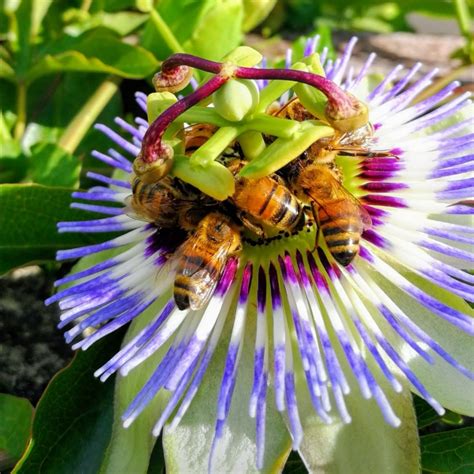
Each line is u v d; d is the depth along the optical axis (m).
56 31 0.15
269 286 0.10
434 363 0.09
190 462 0.09
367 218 0.09
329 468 0.09
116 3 0.15
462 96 0.11
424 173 0.10
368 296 0.09
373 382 0.08
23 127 0.14
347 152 0.10
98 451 0.10
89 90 0.15
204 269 0.09
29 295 0.13
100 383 0.11
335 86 0.09
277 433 0.09
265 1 0.14
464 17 0.16
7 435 0.11
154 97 0.10
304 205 0.10
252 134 0.09
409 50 0.18
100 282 0.10
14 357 0.12
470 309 0.09
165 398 0.10
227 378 0.09
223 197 0.09
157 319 0.09
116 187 0.12
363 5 0.19
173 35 0.14
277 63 0.14
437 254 0.10
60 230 0.10
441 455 0.10
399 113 0.11
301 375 0.09
